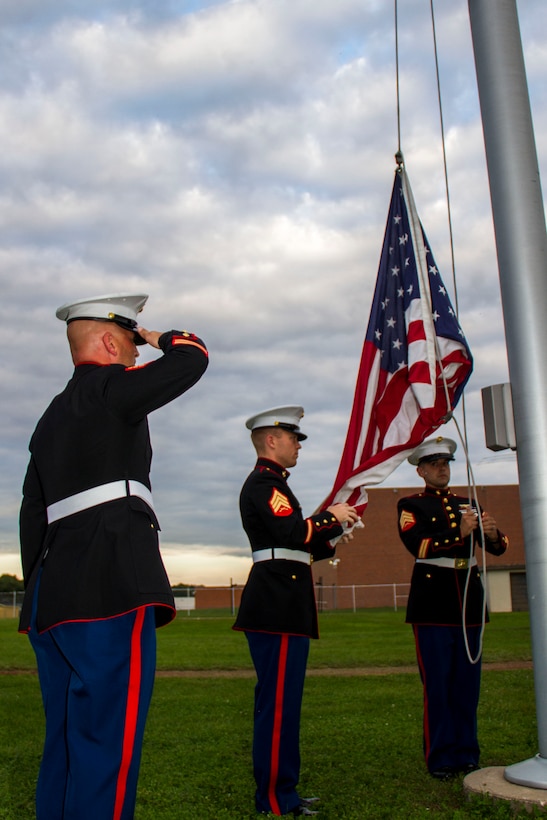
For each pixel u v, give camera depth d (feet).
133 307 11.78
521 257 15.48
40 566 10.59
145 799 15.39
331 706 25.64
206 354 10.96
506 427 15.33
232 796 15.64
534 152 16.03
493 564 138.51
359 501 16.52
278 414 16.90
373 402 16.90
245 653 45.47
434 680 17.34
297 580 15.80
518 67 16.14
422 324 16.79
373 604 142.41
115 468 10.56
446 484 19.43
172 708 26.05
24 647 49.80
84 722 9.61
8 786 16.28
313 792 15.97
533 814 12.93
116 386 10.57
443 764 16.93
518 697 26.58
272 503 15.74
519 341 15.29
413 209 17.66
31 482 11.22
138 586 10.02
